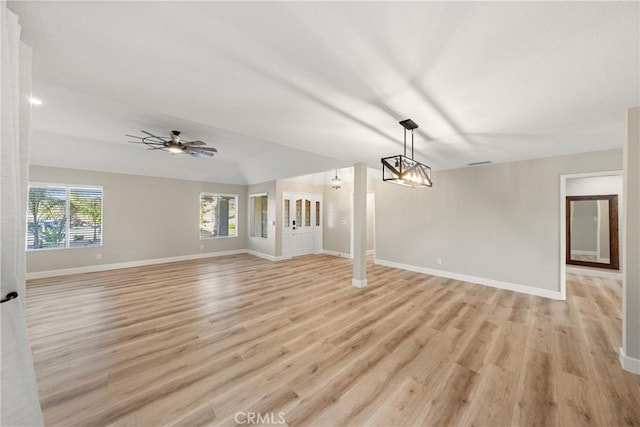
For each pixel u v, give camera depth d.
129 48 1.35
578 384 1.84
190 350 2.27
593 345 2.39
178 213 6.44
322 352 2.25
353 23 1.16
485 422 1.51
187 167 6.14
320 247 7.86
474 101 1.94
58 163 4.74
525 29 1.18
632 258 1.99
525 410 1.60
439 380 1.88
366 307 3.34
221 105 2.05
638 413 1.57
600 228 5.24
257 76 1.62
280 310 3.21
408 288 4.19
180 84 1.73
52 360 2.09
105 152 4.82
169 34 1.24
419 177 2.84
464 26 1.16
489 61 1.43
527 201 4.00
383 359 2.15
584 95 1.83
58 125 3.61
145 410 1.58
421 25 1.16
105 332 2.60
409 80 1.65
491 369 2.02
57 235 4.90
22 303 1.16
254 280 4.65
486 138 2.89
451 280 4.69
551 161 3.80
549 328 2.74
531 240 3.96
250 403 1.64
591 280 4.75
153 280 4.61
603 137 2.84
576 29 1.17
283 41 1.29
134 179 5.74
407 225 5.52
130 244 5.70
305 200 7.49
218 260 6.61
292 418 1.53
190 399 1.67
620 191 5.07
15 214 1.00
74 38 1.26
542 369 2.02
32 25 1.16
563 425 1.49
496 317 3.03
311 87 1.76
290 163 5.60
